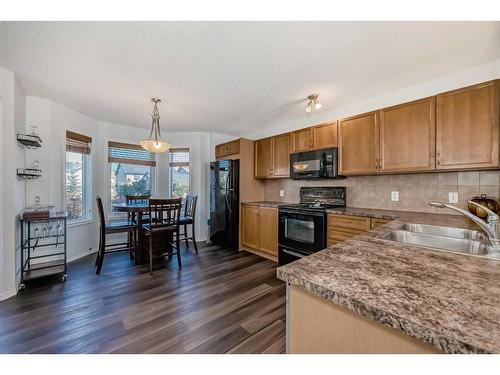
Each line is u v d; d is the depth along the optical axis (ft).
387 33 5.33
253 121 12.59
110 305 6.78
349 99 9.42
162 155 15.42
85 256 11.50
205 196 15.49
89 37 5.49
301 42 5.67
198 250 12.89
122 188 13.92
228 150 13.92
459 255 3.08
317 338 2.29
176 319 6.10
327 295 2.09
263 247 11.64
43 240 9.77
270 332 5.58
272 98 9.31
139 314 6.31
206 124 13.26
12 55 6.31
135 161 14.32
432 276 2.37
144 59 6.45
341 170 9.30
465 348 1.37
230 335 5.46
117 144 13.50
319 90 8.51
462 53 6.17
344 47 5.88
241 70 7.06
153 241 10.75
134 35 5.41
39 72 7.24
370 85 8.12
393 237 4.79
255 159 13.57
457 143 6.48
